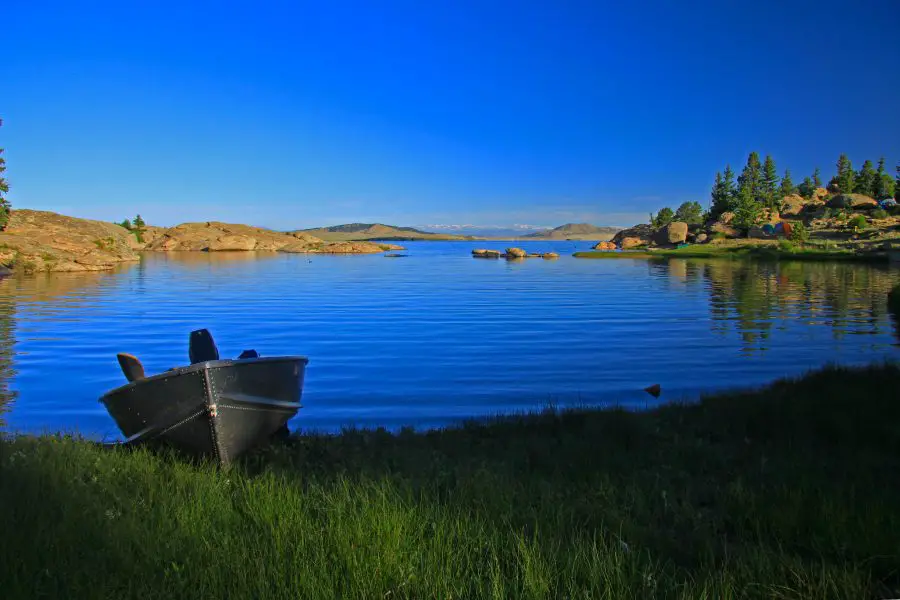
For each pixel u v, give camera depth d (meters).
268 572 4.36
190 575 4.31
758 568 4.30
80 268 71.88
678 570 4.45
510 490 6.09
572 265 88.06
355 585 4.15
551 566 4.32
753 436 8.72
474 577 4.24
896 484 6.29
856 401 9.93
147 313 30.97
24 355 19.50
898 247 90.56
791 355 18.59
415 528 5.12
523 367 16.98
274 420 8.92
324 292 43.62
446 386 14.80
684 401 11.88
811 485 6.10
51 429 11.36
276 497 5.93
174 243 164.75
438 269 77.88
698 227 174.12
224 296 40.59
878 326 24.97
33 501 5.54
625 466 7.23
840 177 175.00
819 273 63.22
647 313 29.83
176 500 5.94
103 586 4.03
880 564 4.39
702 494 6.11
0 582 4.00
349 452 8.52
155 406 8.12
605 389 14.36
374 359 18.31
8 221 82.31
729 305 33.44
